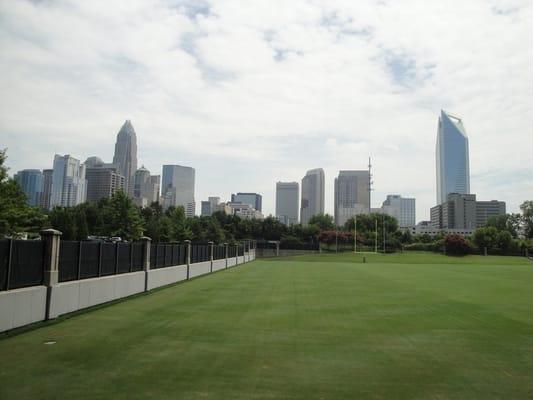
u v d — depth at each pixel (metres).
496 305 18.34
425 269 52.19
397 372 8.36
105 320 13.74
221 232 99.00
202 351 9.80
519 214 156.75
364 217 149.50
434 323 13.78
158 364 8.68
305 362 8.98
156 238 76.56
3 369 8.23
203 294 21.56
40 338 10.98
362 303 18.61
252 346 10.34
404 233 141.25
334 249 121.31
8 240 11.66
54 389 7.10
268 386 7.41
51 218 71.38
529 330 12.73
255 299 19.59
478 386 7.56
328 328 12.74
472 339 11.42
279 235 126.12
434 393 7.18
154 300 19.03
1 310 11.13
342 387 7.42
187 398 6.75
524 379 7.99
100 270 17.62
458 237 104.44
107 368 8.34
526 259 91.69
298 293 22.41
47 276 13.41
